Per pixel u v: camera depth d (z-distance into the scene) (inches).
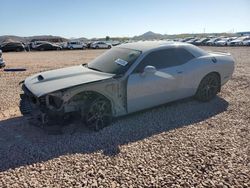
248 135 199.5
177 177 146.5
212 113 246.5
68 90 191.2
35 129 214.2
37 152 175.9
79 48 1836.9
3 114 250.1
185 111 251.1
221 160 163.5
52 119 195.0
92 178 146.3
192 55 263.7
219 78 281.4
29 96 206.2
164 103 248.4
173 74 242.2
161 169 154.2
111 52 253.9
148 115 241.1
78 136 199.9
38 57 983.6
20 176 148.8
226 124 221.0
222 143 186.2
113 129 211.6
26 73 496.7
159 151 175.3
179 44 261.6
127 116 238.5
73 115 201.5
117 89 214.2
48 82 206.7
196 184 140.4
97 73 221.3
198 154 170.9
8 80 417.7
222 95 303.6
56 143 188.7
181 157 167.3
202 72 263.1
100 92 205.9
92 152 175.2
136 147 181.3
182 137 196.4
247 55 882.8
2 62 588.4
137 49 239.6
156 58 237.0
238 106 265.7
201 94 271.4
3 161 164.9
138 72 223.5
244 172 150.9
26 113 220.4
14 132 208.7
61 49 1784.0
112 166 157.9
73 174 150.1
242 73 444.1
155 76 231.0
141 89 224.4
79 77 211.9
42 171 153.5
